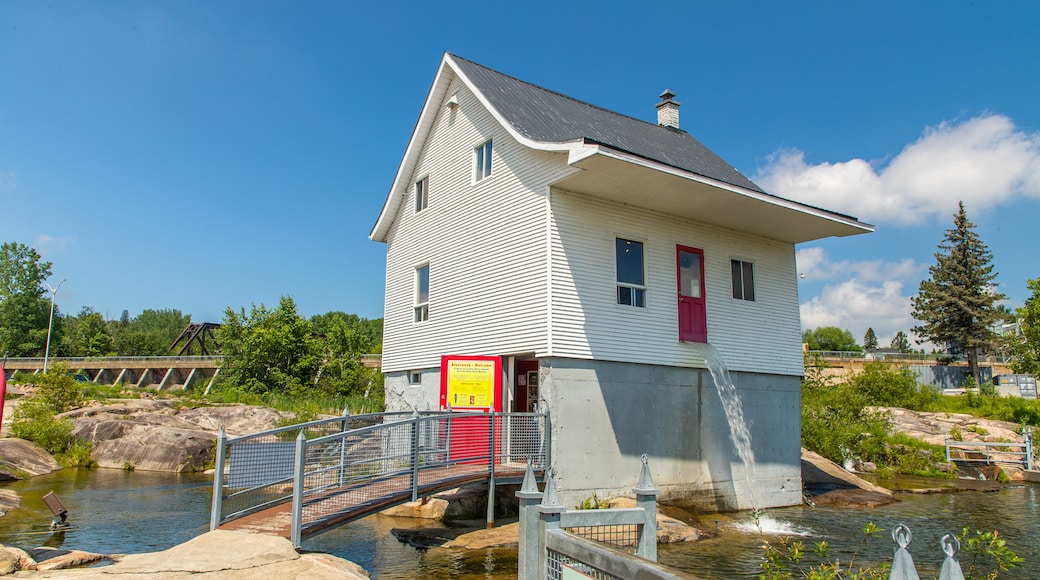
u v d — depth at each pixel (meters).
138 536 11.86
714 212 16.19
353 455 10.71
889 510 16.89
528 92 18.17
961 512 16.52
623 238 15.47
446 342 17.06
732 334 17.22
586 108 19.61
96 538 11.63
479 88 16.50
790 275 19.14
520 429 13.43
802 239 18.92
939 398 39.25
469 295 16.41
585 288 14.52
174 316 141.62
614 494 14.26
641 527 5.16
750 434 17.16
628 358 14.98
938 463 25.31
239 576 6.71
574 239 14.52
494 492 13.16
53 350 76.00
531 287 14.41
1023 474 24.28
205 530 12.48
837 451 25.69
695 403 16.11
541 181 14.51
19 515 13.55
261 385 40.81
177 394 39.16
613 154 12.55
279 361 43.00
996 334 52.16
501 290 15.31
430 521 14.03
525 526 5.03
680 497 15.44
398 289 19.83
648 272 15.70
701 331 16.52
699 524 13.89
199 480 19.80
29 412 24.14
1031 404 35.94
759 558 11.12
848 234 18.23
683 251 16.55
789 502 17.61
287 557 7.46
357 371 45.59
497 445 13.45
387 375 19.94
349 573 7.36
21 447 21.64
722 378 16.75
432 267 18.19
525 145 14.29
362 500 10.55
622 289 15.32
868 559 11.27
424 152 19.31
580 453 13.91
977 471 24.92
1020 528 14.29
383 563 10.45
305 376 43.31
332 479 10.44
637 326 15.27
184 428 25.03
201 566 6.89
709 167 19.30
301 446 9.24
